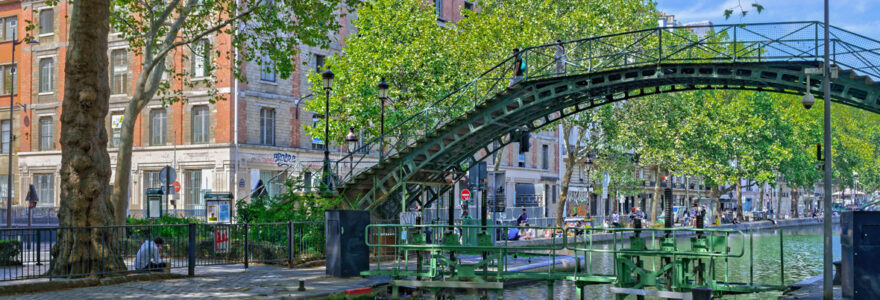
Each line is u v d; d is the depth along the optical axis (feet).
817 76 73.97
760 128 189.47
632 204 258.16
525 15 132.46
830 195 53.83
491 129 86.79
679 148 164.25
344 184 87.92
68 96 55.21
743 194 350.64
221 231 66.95
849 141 279.28
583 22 128.36
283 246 67.67
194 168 141.59
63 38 155.74
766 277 75.46
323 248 70.90
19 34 160.97
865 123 313.73
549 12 132.87
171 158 143.43
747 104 189.88
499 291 51.03
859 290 42.09
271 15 84.12
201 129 141.69
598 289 62.64
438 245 51.44
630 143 152.87
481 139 90.02
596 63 128.36
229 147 136.98
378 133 118.93
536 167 212.02
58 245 53.88
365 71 117.91
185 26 88.33
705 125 170.60
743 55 77.56
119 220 80.23
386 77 116.67
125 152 81.00
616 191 181.98
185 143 142.31
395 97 118.83
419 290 54.29
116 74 149.89
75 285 50.29
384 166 87.56
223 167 137.28
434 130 84.48
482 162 94.17
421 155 88.12
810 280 64.69
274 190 143.33
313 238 70.18
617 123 144.87
